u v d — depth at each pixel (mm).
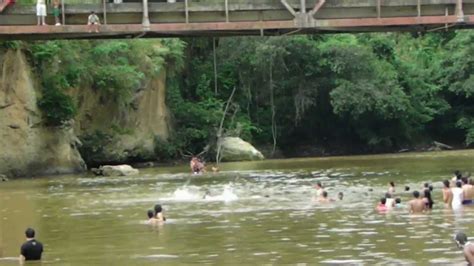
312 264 16016
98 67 55469
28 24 38500
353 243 18594
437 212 24000
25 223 24703
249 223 22781
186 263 16609
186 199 30812
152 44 61281
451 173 40312
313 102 71500
